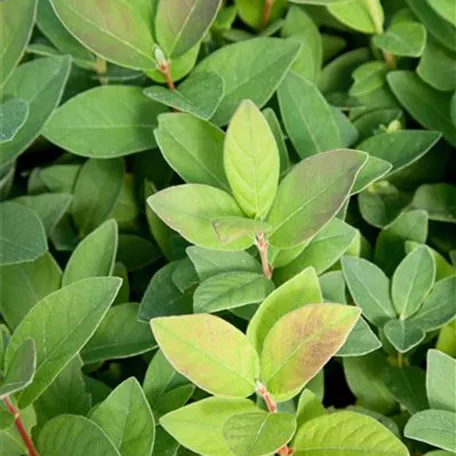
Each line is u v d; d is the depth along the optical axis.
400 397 0.52
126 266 0.59
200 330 0.45
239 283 0.49
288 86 0.58
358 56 0.64
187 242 0.56
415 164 0.61
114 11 0.55
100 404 0.47
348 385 0.55
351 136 0.60
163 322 0.45
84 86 0.64
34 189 0.62
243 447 0.44
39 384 0.47
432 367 0.49
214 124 0.55
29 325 0.47
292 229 0.49
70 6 0.55
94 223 0.61
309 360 0.46
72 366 0.51
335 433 0.47
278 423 0.45
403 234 0.56
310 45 0.63
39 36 0.67
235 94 0.57
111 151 0.58
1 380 0.46
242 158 0.48
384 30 0.64
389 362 0.54
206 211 0.49
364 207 0.58
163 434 0.49
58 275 0.55
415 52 0.60
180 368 0.45
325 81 0.64
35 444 0.47
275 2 0.65
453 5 0.59
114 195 0.61
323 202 0.48
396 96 0.61
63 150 0.66
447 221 0.58
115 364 0.56
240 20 0.67
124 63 0.56
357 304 0.53
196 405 0.47
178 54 0.56
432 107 0.61
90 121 0.59
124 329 0.53
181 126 0.53
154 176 0.62
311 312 0.45
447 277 0.53
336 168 0.48
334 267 0.54
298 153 0.58
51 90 0.58
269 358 0.46
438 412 0.48
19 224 0.55
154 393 0.50
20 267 0.55
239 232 0.46
